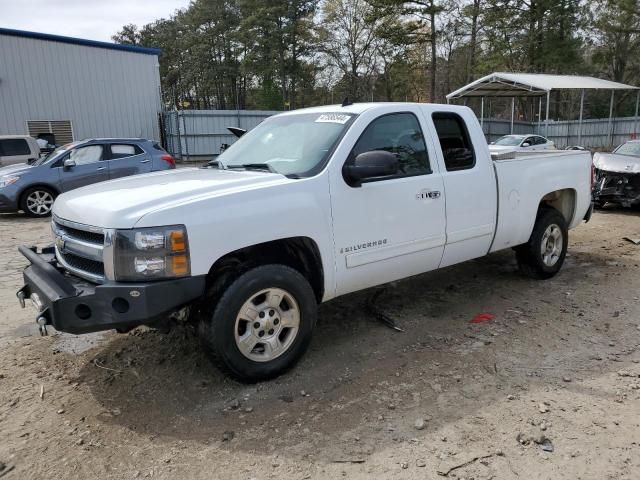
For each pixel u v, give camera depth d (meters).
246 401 3.44
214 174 4.05
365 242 4.03
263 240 3.46
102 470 2.78
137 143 12.41
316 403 3.40
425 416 3.24
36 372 3.87
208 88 62.81
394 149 4.28
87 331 3.16
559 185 5.80
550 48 36.31
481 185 4.86
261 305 3.55
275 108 47.62
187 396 3.51
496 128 33.84
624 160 10.60
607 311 5.01
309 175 3.79
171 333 4.49
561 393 3.50
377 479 2.68
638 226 9.34
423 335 4.47
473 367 3.88
